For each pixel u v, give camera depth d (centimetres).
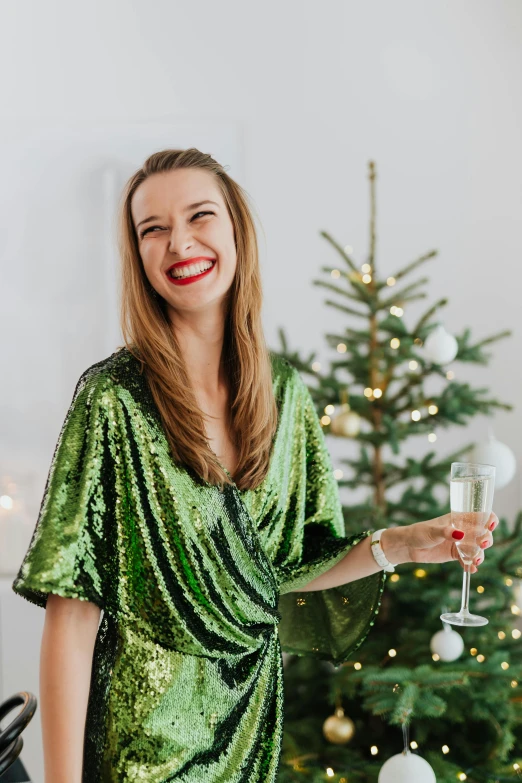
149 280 114
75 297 289
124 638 104
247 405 120
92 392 104
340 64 291
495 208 293
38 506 288
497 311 295
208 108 291
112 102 290
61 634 100
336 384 216
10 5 287
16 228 287
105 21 289
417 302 295
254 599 112
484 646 202
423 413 217
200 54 290
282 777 194
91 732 104
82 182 287
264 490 120
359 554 133
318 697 219
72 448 102
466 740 210
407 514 212
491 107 290
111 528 102
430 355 202
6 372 289
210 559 106
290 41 290
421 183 293
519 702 196
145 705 103
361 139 293
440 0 288
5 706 105
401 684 182
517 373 295
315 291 296
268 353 125
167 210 110
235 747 111
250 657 113
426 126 292
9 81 288
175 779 104
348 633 142
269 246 295
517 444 295
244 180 293
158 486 104
